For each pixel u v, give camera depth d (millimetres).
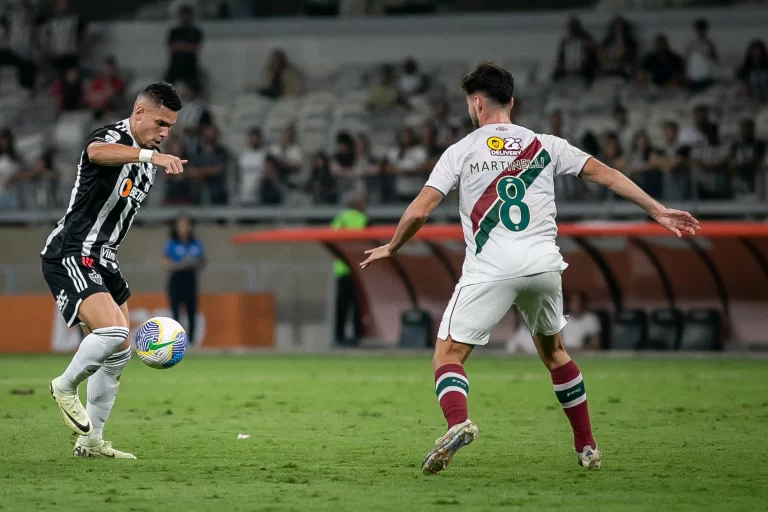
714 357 43188
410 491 12664
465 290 13844
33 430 19422
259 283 53656
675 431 19125
